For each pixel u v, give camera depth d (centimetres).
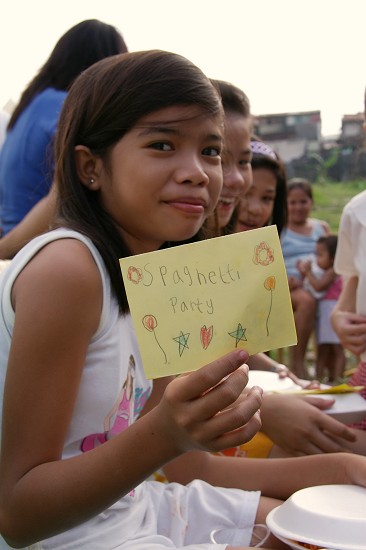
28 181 261
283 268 109
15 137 264
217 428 101
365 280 226
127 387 131
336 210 820
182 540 141
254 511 146
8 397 113
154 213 125
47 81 264
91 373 122
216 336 107
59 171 135
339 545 116
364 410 183
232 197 207
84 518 111
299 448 176
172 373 106
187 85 126
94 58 265
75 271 116
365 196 233
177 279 107
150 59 129
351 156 880
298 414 176
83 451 128
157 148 124
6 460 113
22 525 112
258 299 109
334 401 186
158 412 105
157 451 106
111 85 128
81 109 132
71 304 114
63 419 114
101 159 130
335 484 149
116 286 123
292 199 505
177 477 163
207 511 145
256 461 162
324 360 485
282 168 267
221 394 100
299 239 502
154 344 106
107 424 128
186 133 125
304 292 479
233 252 108
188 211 124
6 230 273
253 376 222
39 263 117
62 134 136
